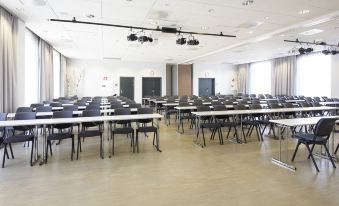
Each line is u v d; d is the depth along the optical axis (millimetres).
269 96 12766
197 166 4301
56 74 13031
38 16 6637
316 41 9492
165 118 9398
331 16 6238
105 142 6164
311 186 3424
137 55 14188
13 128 4922
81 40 9836
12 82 6508
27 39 8391
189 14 6398
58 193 3188
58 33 8641
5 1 5531
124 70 17078
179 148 5582
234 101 9430
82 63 16141
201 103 8516
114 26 7465
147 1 5477
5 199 3014
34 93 9398
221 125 6008
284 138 6457
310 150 4398
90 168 4188
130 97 17297
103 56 14766
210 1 5461
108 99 11047
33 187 3373
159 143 6059
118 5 5738
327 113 8523
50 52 10914
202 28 7836
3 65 6035
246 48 11188
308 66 13141
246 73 18328
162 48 11672
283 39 9109
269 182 3572
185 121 9711
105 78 16641
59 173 3934
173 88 19203
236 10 6066
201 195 3143
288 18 6723
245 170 4094
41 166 4285
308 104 8055
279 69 14805
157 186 3424
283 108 7215
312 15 6445
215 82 19094
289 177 3771
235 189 3326
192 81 18641
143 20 6961
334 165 4219
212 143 6086
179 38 8250
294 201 2973
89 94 16344
